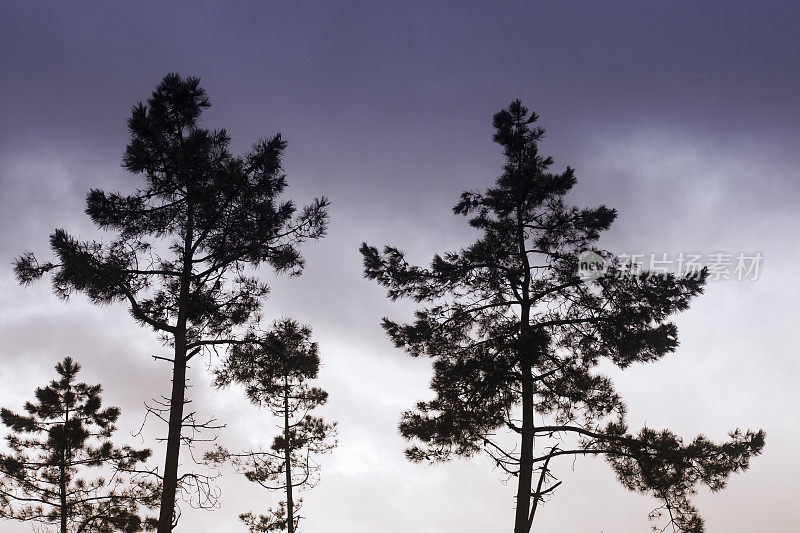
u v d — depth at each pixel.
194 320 16.45
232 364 17.41
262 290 16.67
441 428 16.08
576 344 16.44
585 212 16.64
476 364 16.09
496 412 16.03
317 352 21.66
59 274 14.98
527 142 17.72
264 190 16.16
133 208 15.81
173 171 15.80
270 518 23.73
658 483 14.57
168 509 14.31
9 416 22.33
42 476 21.73
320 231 16.47
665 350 15.62
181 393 15.25
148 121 15.67
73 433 21.58
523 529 15.15
